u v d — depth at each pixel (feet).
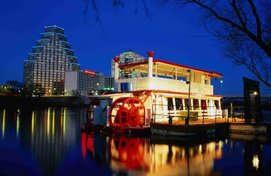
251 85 105.40
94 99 110.63
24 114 266.98
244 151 68.64
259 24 21.25
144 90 95.35
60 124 161.27
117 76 109.60
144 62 103.19
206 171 49.34
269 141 84.84
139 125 95.25
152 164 54.44
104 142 80.74
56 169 51.72
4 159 61.11
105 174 47.85
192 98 113.91
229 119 119.24
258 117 106.73
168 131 84.43
